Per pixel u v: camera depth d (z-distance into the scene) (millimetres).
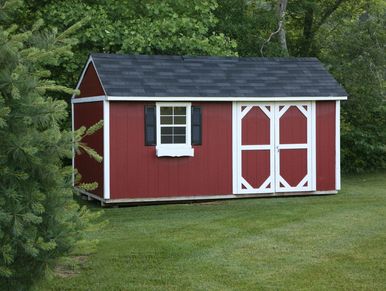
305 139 14344
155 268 7441
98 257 8016
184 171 13523
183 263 7668
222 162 13797
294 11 23500
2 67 4613
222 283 6758
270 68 14969
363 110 19984
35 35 5238
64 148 4848
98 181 13359
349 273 7105
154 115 13234
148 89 13141
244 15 21422
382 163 20422
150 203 13484
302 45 24328
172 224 10562
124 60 13891
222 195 13828
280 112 14148
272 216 11211
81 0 17531
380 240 8875
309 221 10578
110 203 13109
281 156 14195
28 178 4652
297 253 8133
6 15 4887
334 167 14609
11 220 4426
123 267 7504
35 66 5086
